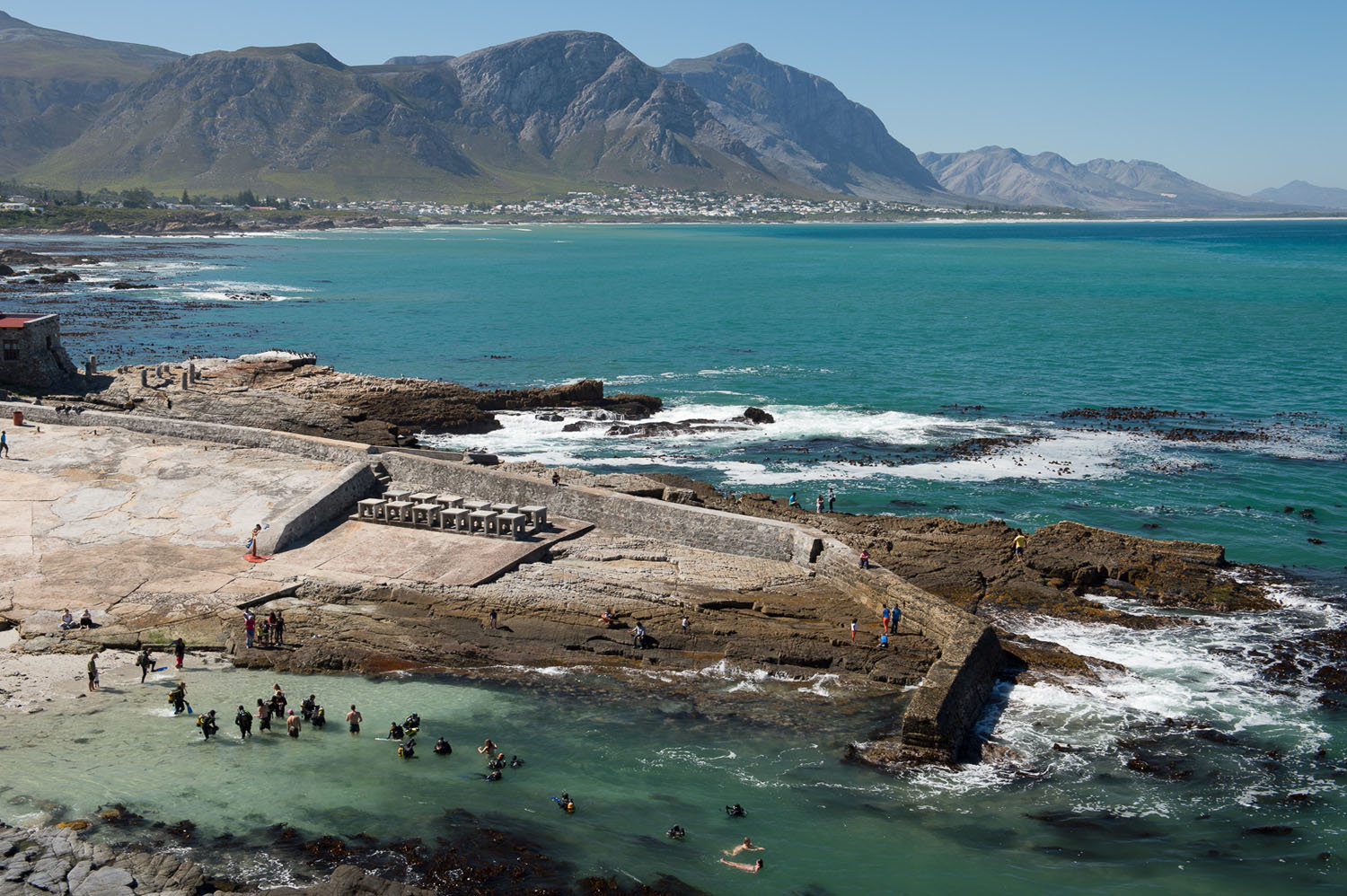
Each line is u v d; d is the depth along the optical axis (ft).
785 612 136.56
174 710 113.80
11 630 131.03
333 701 117.91
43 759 103.24
